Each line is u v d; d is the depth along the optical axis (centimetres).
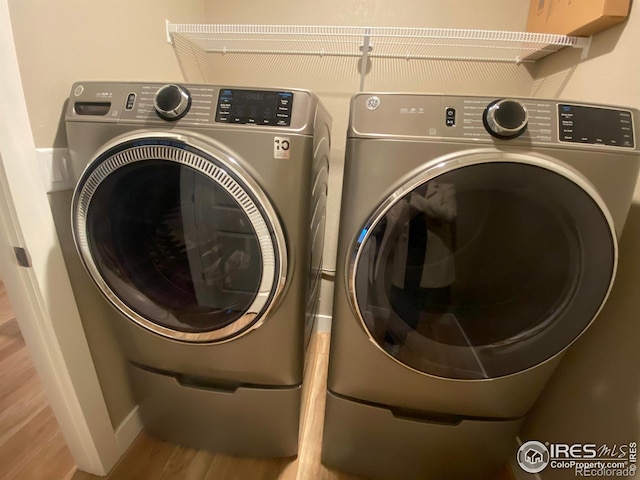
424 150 64
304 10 137
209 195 74
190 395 96
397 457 95
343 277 75
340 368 85
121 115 71
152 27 110
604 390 78
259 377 90
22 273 74
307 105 68
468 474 97
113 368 101
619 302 77
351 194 69
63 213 80
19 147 68
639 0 79
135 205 80
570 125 64
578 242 67
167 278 89
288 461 106
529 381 81
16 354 151
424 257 72
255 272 77
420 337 77
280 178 69
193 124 69
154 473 100
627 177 64
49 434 112
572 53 108
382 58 138
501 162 61
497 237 70
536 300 75
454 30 110
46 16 72
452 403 85
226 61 146
